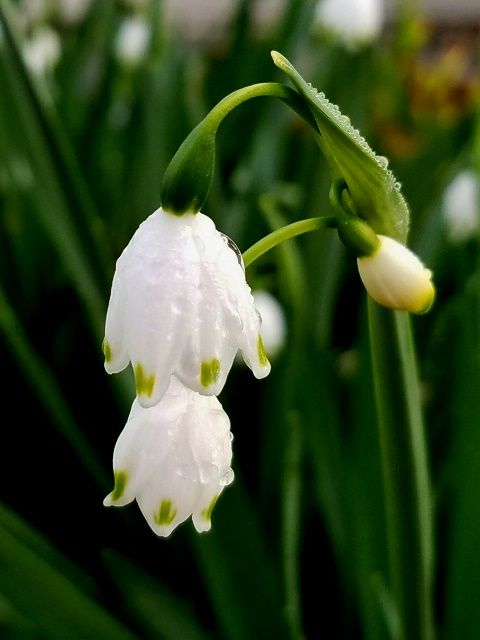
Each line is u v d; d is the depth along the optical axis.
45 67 0.39
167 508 0.13
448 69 0.56
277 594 0.21
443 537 0.25
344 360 0.32
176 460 0.13
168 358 0.12
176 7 0.57
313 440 0.23
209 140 0.13
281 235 0.14
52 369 0.31
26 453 0.29
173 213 0.13
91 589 0.24
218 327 0.13
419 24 0.55
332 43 0.33
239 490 0.21
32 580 0.20
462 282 0.29
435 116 0.48
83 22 0.41
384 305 0.14
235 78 0.39
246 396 0.28
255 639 0.21
